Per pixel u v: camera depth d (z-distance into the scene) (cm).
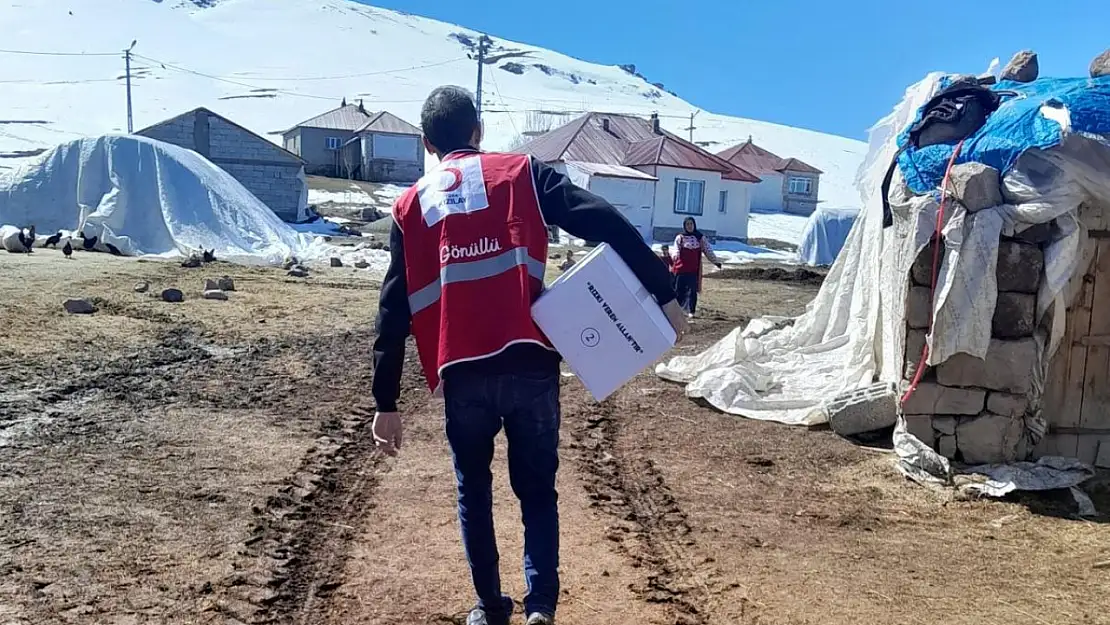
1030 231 638
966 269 634
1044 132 624
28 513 494
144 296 1298
